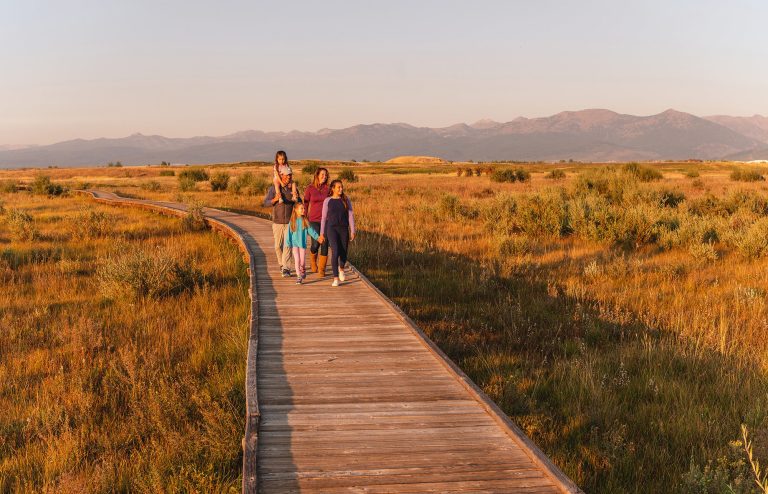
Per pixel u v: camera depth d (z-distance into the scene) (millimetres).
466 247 15328
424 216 22406
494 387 6426
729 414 5680
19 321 9133
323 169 10695
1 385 6652
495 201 21656
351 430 4730
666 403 5918
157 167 139750
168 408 5945
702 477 4324
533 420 5664
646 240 15523
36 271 12852
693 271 11875
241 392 6312
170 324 9023
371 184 51312
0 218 23438
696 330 8133
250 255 13172
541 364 7191
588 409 5859
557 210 18016
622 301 9727
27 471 4996
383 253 14570
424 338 7078
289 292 10070
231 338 8039
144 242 17141
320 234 10477
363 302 9336
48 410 5859
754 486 4359
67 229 19641
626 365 7008
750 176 47125
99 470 4785
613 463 4902
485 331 8680
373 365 6363
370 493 3789
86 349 7797
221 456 5148
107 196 36938
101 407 6277
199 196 38594
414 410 5145
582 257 13750
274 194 11234
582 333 8492
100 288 10930
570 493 3689
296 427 4781
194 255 14875
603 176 29703
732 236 14875
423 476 4012
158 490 4531
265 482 3908
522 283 11344
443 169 112125
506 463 4211
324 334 7559
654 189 24906
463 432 4719
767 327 8141
